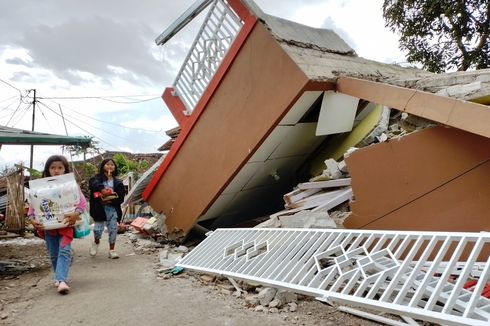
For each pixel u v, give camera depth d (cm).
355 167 508
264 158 663
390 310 294
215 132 653
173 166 731
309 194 607
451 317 259
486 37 955
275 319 360
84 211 471
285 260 430
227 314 374
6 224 686
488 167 403
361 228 498
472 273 376
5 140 552
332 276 370
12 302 413
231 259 495
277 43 559
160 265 575
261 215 886
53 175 473
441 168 436
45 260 618
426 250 334
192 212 704
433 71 1040
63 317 371
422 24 992
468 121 387
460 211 421
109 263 590
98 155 2312
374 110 712
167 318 366
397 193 470
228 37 634
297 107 573
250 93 596
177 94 723
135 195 845
